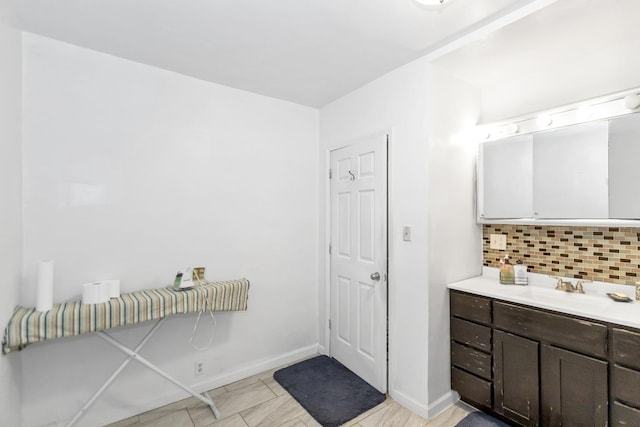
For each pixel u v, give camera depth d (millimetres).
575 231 1995
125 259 2051
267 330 2688
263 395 2277
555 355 1639
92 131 1948
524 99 2213
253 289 2611
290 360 2811
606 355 1468
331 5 1527
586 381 1530
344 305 2707
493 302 1909
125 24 1692
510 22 1588
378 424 1942
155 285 2160
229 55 2023
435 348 2039
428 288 2010
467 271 2314
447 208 2141
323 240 2965
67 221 1866
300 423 1970
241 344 2535
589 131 1836
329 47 1929
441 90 2102
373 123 2406
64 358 1854
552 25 1609
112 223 2010
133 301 1778
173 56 2035
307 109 2969
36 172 1778
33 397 1764
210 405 2088
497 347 1888
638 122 1661
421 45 1907
